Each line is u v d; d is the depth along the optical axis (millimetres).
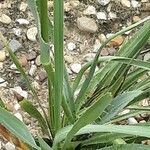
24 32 325
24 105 206
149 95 235
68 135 180
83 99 236
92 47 326
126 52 230
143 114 300
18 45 319
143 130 153
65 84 215
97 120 223
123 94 212
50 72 173
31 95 302
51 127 232
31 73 310
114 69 239
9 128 185
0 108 176
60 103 192
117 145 197
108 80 244
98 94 241
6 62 311
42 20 145
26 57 316
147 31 212
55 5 150
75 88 235
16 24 328
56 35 160
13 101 298
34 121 293
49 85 214
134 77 239
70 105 219
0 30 323
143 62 199
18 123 185
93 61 212
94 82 245
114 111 215
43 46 151
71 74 313
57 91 185
